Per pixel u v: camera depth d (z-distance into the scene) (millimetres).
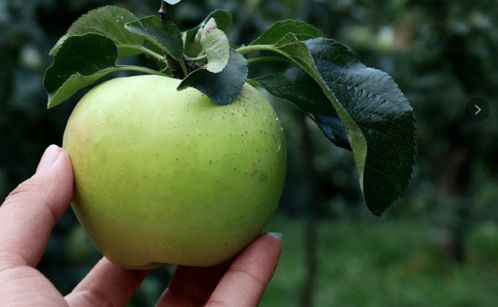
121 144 234
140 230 241
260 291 278
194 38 257
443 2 902
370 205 255
